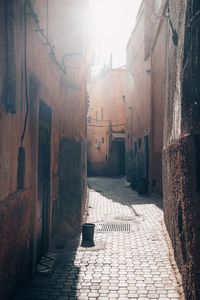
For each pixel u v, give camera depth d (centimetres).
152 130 1520
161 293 498
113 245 740
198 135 390
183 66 492
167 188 787
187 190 446
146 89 1655
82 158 998
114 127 2759
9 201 401
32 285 521
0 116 368
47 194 694
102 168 2970
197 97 395
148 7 1681
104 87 2925
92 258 655
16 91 426
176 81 602
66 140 859
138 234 834
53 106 730
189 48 443
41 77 591
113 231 868
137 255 670
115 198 1490
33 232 544
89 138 3061
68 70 871
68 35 869
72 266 610
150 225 928
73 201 852
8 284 408
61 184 853
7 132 394
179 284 520
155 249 708
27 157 497
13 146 420
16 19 419
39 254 621
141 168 1762
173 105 640
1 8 373
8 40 389
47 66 645
